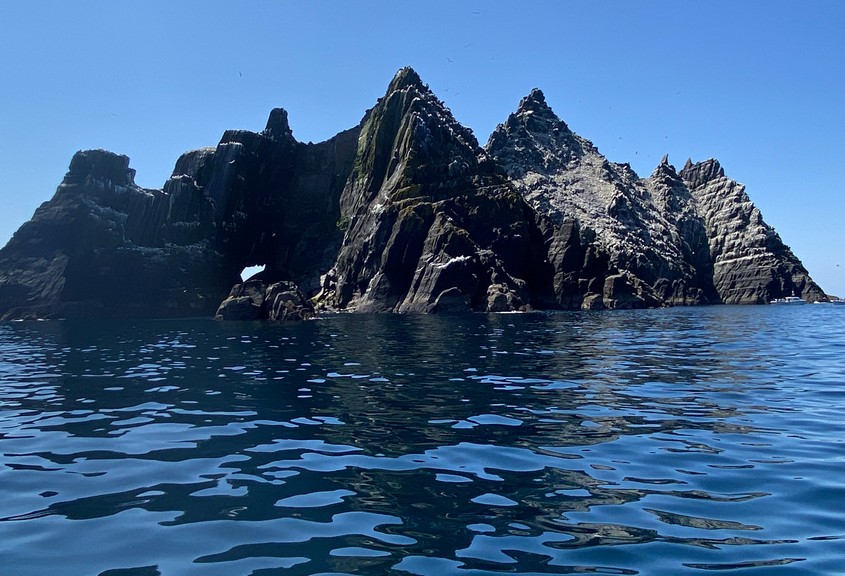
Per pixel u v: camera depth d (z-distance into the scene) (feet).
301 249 341.82
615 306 287.69
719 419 48.83
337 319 200.44
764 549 24.88
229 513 29.35
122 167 279.69
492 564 23.72
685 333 140.36
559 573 22.95
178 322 195.31
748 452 39.11
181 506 30.35
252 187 329.72
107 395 62.34
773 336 132.16
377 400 58.08
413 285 255.91
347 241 299.58
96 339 134.31
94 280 249.34
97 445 42.42
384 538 26.27
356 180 334.03
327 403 56.85
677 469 35.73
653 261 386.93
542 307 285.43
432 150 304.91
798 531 26.61
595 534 26.55
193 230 288.30
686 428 45.88
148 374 77.15
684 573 22.90
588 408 53.67
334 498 31.35
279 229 344.08
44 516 29.14
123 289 253.03
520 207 295.69
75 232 255.50
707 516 28.45
